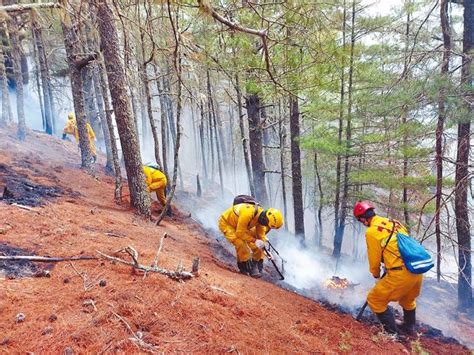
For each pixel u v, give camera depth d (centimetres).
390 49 778
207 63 705
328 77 807
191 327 252
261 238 525
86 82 1619
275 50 625
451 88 648
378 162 1177
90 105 1638
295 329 314
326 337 318
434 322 702
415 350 338
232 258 664
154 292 282
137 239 460
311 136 1062
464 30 731
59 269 304
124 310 250
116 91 650
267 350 257
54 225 417
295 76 657
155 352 216
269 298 377
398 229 379
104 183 930
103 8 595
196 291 310
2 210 433
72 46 864
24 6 446
